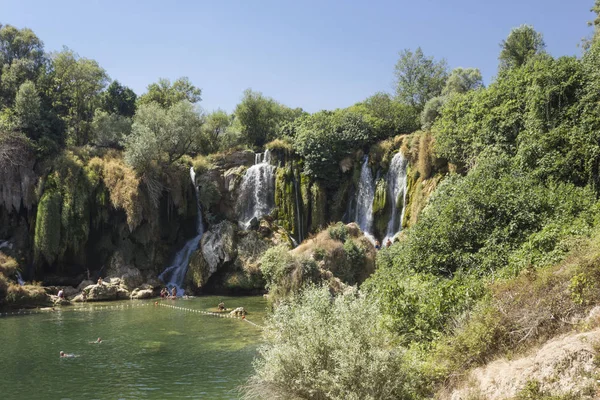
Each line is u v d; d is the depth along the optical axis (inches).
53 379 807.7
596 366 385.7
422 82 2837.1
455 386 491.2
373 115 2303.2
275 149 2146.9
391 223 1860.2
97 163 1956.2
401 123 2199.8
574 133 973.2
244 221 2069.4
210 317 1346.0
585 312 479.8
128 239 1926.7
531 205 796.0
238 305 1553.9
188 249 2025.1
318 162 2030.0
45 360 919.0
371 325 503.8
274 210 2042.3
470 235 828.6
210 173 2122.3
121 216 1934.1
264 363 576.1
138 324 1253.7
